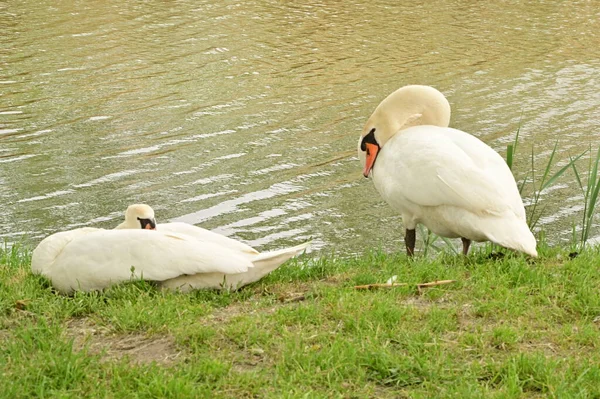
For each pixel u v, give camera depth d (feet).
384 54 76.89
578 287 23.95
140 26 83.97
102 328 22.06
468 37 83.87
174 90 65.98
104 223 45.14
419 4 98.53
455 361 20.07
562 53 78.69
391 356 19.84
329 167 52.95
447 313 22.38
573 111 62.90
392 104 32.48
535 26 89.04
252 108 62.64
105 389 18.72
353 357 19.83
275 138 57.21
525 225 27.40
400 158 29.55
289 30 84.48
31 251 36.45
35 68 70.08
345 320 21.98
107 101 63.31
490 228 27.14
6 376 19.24
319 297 24.23
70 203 47.32
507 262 26.55
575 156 54.85
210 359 19.99
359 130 58.59
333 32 84.33
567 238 43.78
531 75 71.61
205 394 18.49
